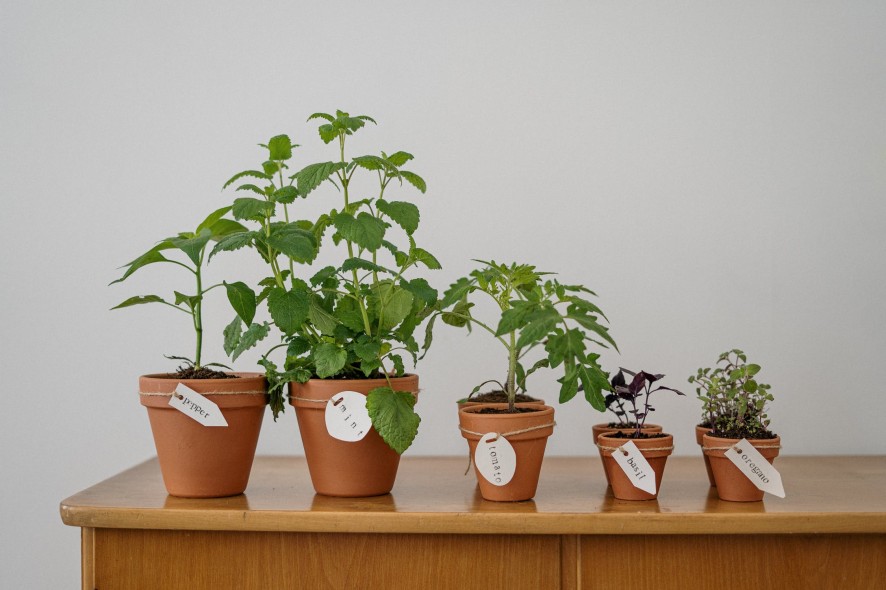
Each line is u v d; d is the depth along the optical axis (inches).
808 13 74.3
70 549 74.9
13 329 75.1
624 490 52.6
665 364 74.9
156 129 75.7
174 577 50.1
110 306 75.4
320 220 55.9
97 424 75.3
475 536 49.7
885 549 49.1
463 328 75.5
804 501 52.2
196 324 55.5
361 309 54.5
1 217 75.2
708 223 74.8
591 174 75.2
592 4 75.1
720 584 49.4
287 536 50.2
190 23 75.9
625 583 49.4
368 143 75.7
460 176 75.4
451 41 75.5
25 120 75.4
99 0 75.6
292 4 75.8
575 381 53.1
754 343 74.5
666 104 75.0
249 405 52.2
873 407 74.1
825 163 74.4
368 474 53.4
